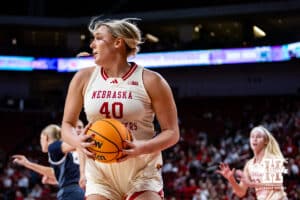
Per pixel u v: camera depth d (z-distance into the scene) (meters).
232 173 5.02
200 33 30.34
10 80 31.16
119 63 2.86
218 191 14.97
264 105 26.70
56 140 4.61
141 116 2.83
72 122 2.96
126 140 2.59
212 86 29.30
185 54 28.42
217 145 22.98
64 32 31.95
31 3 31.77
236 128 24.62
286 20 28.00
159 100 2.84
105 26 2.85
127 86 2.82
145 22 28.75
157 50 28.86
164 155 21.11
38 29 30.92
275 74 28.03
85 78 2.92
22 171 20.86
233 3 29.53
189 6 30.73
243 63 27.64
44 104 29.81
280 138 21.48
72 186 4.30
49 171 4.80
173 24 29.42
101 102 2.81
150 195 2.89
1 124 27.77
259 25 28.84
